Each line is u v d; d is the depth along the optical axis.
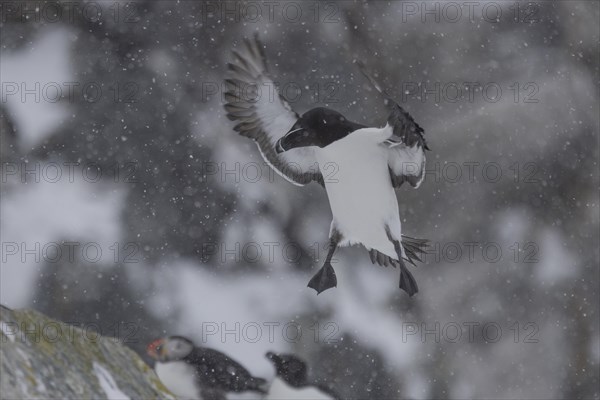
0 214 13.85
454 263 16.36
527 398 15.96
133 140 14.77
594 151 16.94
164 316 13.88
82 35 15.18
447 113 16.55
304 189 15.33
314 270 15.02
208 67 15.37
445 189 16.50
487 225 16.48
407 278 7.86
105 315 13.73
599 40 17.33
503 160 16.62
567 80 16.97
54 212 14.11
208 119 15.20
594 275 16.78
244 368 10.08
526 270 16.59
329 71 15.77
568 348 16.48
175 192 14.73
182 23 15.49
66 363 5.65
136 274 14.13
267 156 7.74
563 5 17.34
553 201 16.80
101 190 14.48
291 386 10.33
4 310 5.78
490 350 16.09
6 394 4.87
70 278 13.75
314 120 7.40
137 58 15.17
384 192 7.68
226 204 14.93
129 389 5.98
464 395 15.48
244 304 14.33
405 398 14.72
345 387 14.25
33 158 14.35
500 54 16.92
